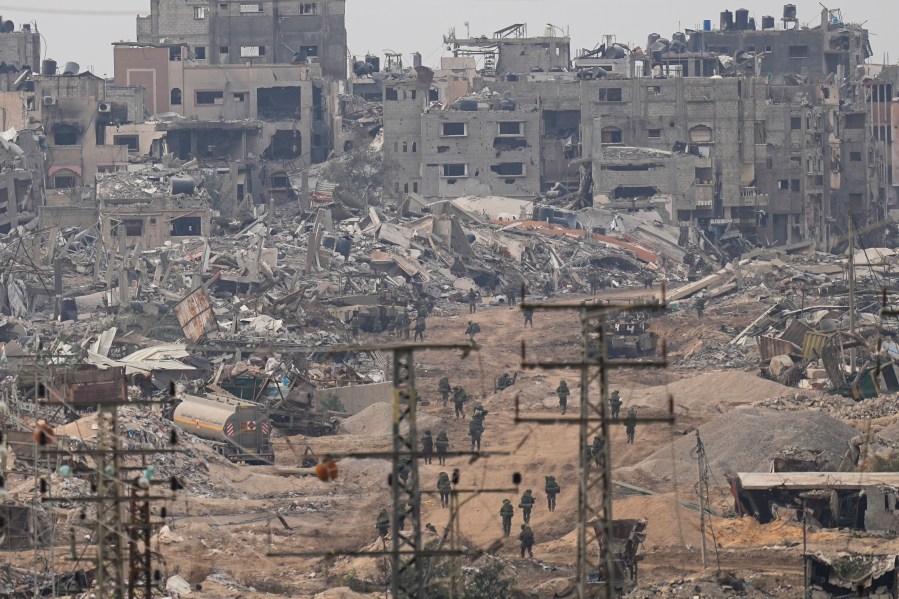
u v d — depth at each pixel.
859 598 192.62
